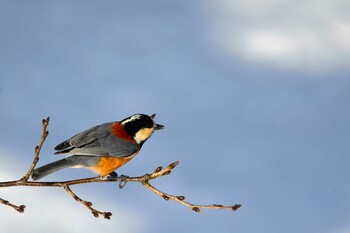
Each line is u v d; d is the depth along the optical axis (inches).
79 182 292.7
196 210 268.2
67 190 289.6
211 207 266.4
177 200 274.4
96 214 284.7
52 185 291.9
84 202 286.4
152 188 284.5
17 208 267.0
